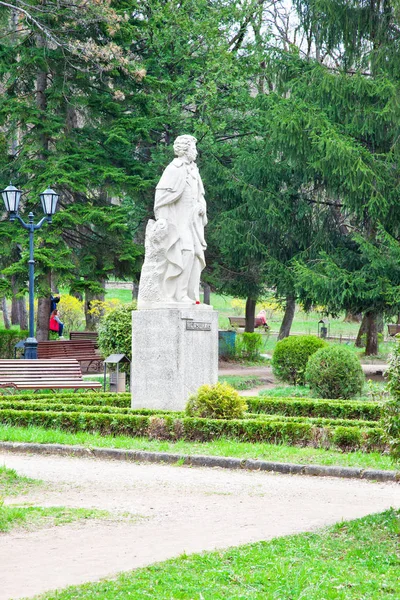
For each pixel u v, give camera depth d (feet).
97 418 46.93
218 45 103.24
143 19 109.40
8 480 34.06
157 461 39.88
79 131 98.63
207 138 105.09
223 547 23.30
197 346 52.90
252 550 22.58
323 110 96.12
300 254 101.86
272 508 29.40
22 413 49.03
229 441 42.96
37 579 20.52
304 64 101.71
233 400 46.03
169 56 104.63
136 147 113.70
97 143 98.32
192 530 25.72
